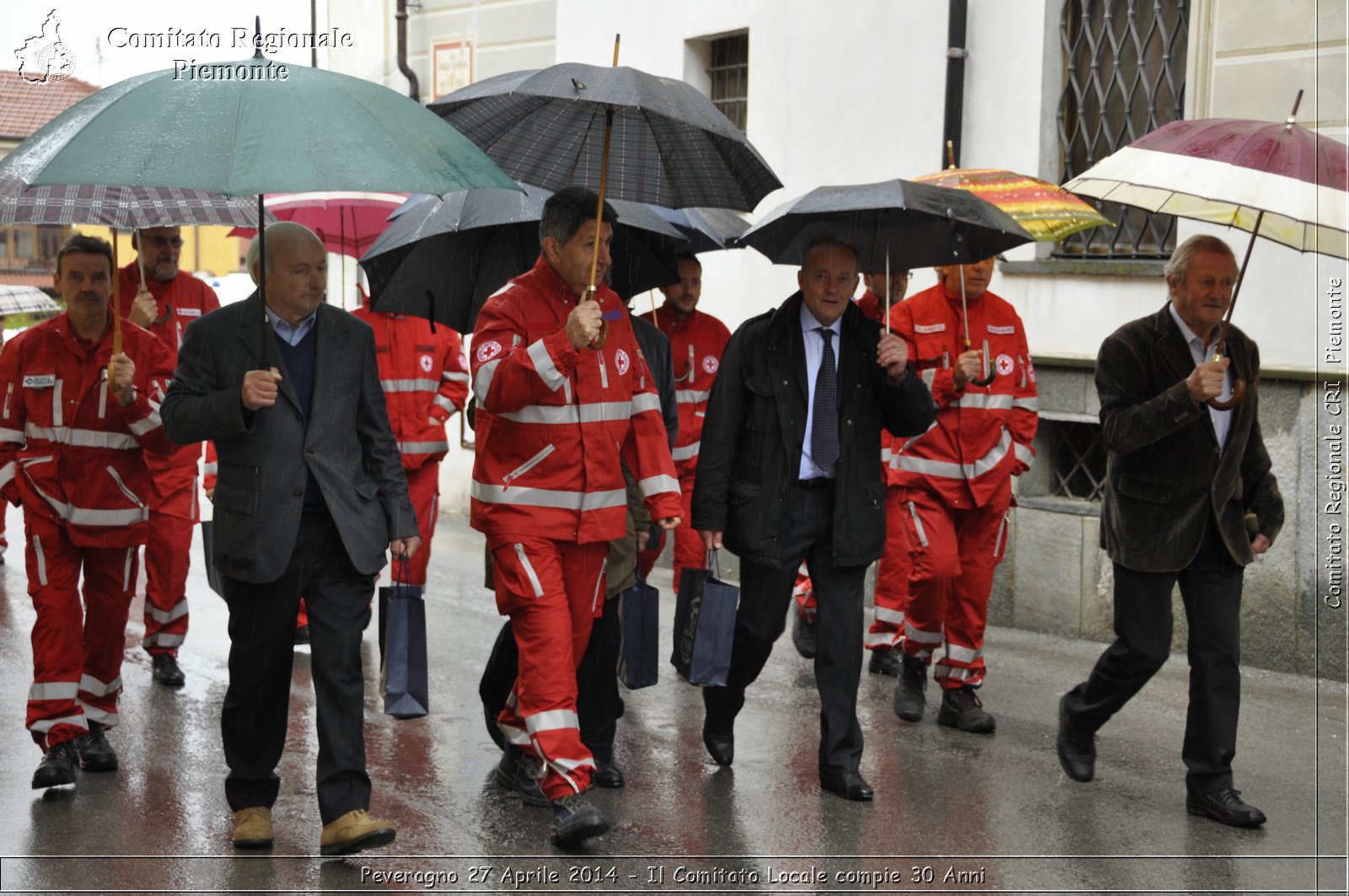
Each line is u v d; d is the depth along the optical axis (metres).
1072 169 8.55
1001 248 5.88
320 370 4.84
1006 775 5.96
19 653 7.77
